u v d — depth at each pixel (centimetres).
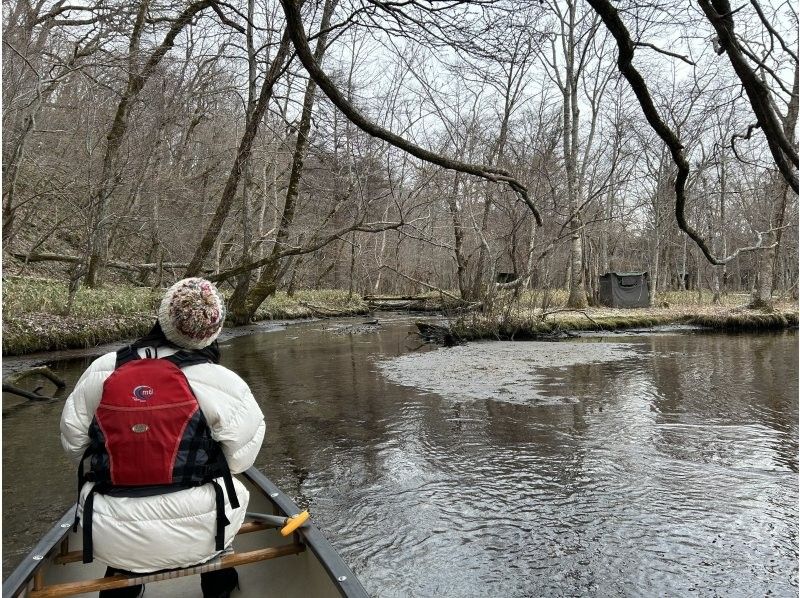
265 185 2123
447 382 1018
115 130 1462
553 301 2314
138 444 223
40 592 231
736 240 4006
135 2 1396
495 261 1697
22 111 1362
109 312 1474
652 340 1627
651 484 531
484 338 1656
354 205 1664
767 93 316
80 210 1588
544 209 1814
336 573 238
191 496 230
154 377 228
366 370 1147
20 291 1350
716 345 1499
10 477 549
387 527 446
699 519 460
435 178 1544
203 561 244
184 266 2077
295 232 2092
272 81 1190
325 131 1457
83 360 1152
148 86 1636
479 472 564
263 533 330
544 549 414
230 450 240
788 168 323
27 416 760
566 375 1080
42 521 459
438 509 478
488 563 396
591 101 2506
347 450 632
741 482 534
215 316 239
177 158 2077
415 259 3195
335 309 2684
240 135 2117
